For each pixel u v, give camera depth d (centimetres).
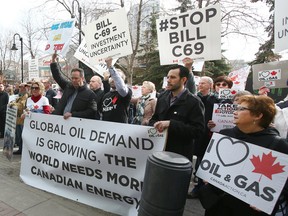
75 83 422
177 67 293
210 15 348
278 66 573
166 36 385
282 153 192
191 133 277
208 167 225
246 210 205
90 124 342
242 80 598
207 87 423
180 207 214
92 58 434
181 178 209
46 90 866
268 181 193
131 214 309
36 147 398
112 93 408
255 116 207
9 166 501
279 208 200
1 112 797
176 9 1809
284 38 315
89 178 342
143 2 1889
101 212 328
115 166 320
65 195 365
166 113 300
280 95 643
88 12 1919
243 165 207
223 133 231
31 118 406
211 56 352
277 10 325
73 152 356
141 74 2528
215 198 216
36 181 401
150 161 220
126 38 396
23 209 329
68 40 448
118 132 317
